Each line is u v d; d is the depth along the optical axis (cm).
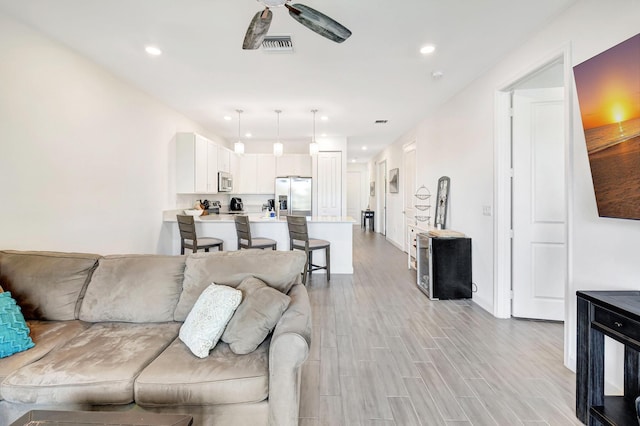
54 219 264
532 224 302
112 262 213
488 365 226
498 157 306
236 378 143
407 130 613
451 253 364
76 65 283
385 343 260
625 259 178
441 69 321
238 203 689
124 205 353
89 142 300
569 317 217
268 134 653
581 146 205
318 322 303
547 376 212
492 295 319
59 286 202
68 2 210
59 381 143
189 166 469
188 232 405
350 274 484
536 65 248
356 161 1193
